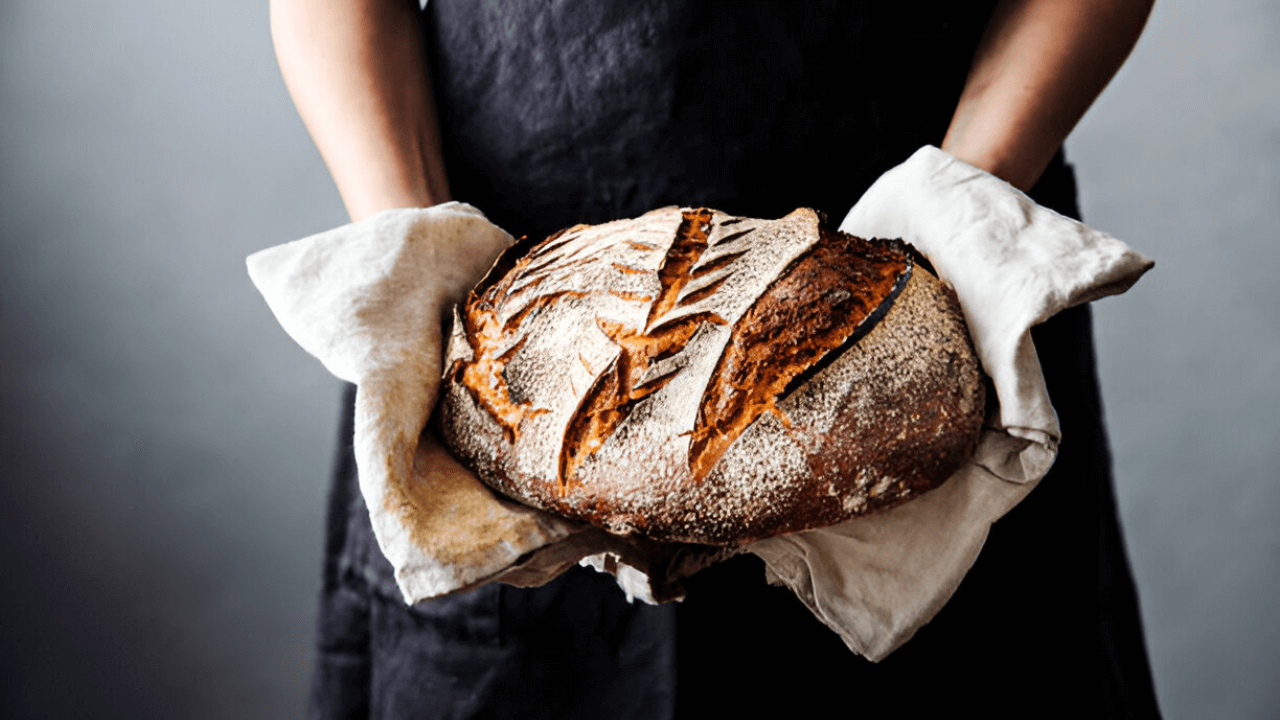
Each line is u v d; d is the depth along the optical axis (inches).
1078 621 36.5
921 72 35.1
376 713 39.6
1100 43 33.0
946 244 28.6
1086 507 36.6
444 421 28.4
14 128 113.1
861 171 35.8
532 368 27.5
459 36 37.4
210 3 113.2
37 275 114.0
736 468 25.9
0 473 113.9
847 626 28.8
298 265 29.8
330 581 40.9
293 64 37.0
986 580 35.8
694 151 35.4
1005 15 34.6
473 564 26.0
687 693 35.7
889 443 26.0
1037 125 32.7
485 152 37.8
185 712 112.4
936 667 35.9
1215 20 101.7
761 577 35.4
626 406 26.3
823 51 34.6
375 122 35.9
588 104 35.8
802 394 25.9
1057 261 27.2
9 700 110.8
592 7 35.0
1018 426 26.6
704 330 26.6
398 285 29.6
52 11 112.3
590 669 36.6
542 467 26.7
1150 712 41.4
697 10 34.2
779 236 27.9
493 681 37.1
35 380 114.7
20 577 113.0
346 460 40.3
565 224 37.4
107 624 112.8
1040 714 36.4
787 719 36.0
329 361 28.5
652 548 28.1
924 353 26.6
